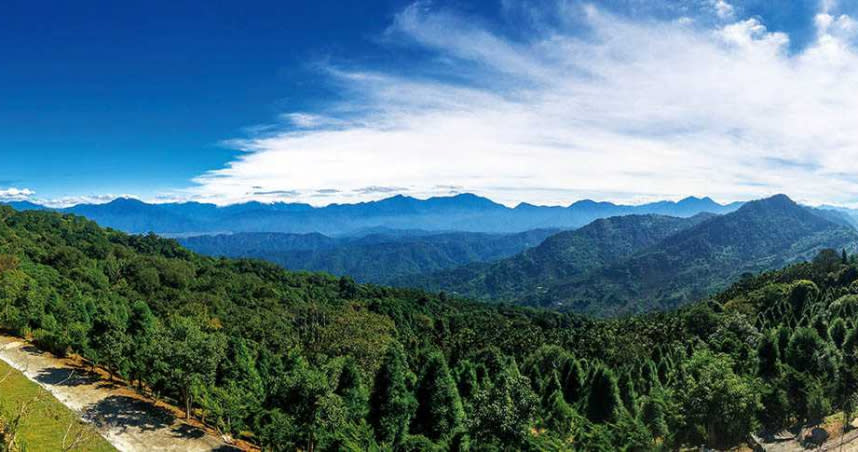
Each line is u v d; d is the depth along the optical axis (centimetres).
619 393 4912
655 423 4134
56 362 4884
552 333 12669
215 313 10788
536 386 6266
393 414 3562
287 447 3462
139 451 3378
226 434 3978
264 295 13925
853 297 8006
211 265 17262
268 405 3938
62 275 9744
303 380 3388
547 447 3469
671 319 10981
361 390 4012
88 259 12088
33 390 3944
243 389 4275
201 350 4053
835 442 3872
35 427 3142
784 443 4000
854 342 5528
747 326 7962
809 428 4188
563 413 4416
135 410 4044
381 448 3353
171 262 14375
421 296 19175
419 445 3416
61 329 5322
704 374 3959
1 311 5725
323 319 11850
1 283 6297
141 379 4616
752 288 12950
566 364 6172
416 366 8019
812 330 5191
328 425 3309
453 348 10350
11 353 4878
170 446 3534
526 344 10781
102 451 3197
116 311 6353
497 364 6384
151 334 4803
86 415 3697
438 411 3703
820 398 4294
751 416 3841
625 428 3975
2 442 1816
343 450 3262
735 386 3766
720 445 3894
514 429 3011
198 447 3597
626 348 8781
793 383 4444
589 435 3981
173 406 4397
